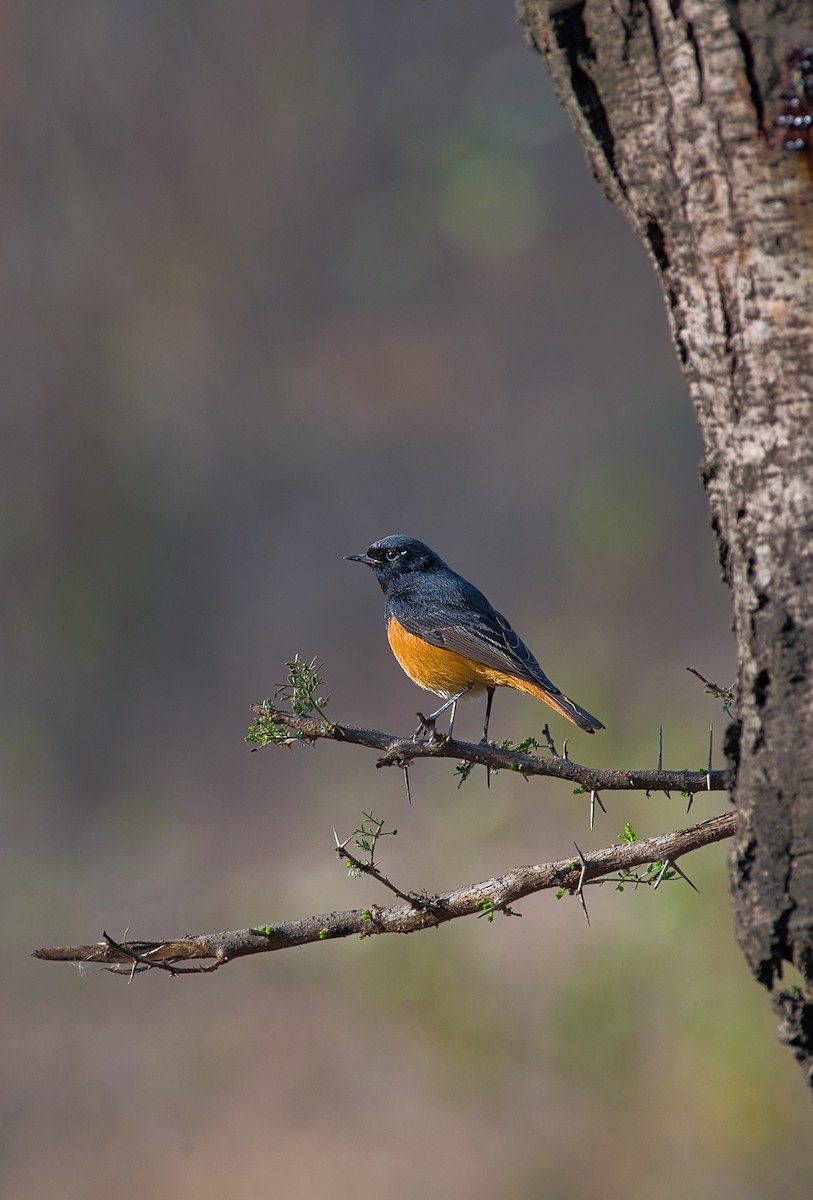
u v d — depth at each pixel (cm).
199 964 1416
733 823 474
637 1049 988
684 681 1597
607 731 1259
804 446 392
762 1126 908
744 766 411
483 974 1148
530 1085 1053
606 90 403
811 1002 413
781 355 391
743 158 384
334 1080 1172
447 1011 1126
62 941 1463
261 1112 1158
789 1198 890
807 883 401
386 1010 1161
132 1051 1298
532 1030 1091
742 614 409
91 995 1405
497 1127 1039
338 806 1599
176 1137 1148
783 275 387
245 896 1482
